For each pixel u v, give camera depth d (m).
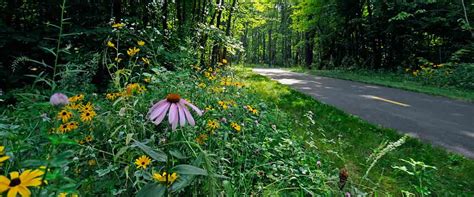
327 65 30.23
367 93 10.80
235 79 6.45
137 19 6.82
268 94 8.81
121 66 5.62
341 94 10.49
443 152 4.41
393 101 9.05
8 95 4.63
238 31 20.25
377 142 4.73
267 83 11.98
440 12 18.73
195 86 3.96
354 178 3.34
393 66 22.11
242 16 18.23
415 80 14.80
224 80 5.49
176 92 3.21
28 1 6.52
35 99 2.29
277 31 53.59
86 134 2.18
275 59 60.66
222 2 14.28
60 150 1.64
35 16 6.77
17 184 0.79
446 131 5.75
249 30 56.75
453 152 4.50
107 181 1.70
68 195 1.19
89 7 6.95
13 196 0.76
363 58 25.02
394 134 5.19
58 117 1.88
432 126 6.11
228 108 3.94
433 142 5.05
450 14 17.80
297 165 3.12
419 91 11.02
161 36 6.91
